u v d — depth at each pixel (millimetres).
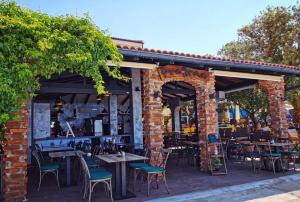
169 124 21234
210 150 8062
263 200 5324
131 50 6301
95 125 12289
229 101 15984
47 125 11422
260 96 14391
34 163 9469
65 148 8688
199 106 8492
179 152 10539
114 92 9359
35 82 4039
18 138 5453
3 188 5457
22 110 5488
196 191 6012
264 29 15938
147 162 7070
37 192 6266
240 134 11594
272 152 8062
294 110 13680
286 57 14336
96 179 5297
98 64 4488
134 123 9492
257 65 8227
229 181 6895
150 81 7387
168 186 6527
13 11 3889
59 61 4148
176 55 6922
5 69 3475
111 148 8445
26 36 3814
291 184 6535
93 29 4465
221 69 8570
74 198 5738
